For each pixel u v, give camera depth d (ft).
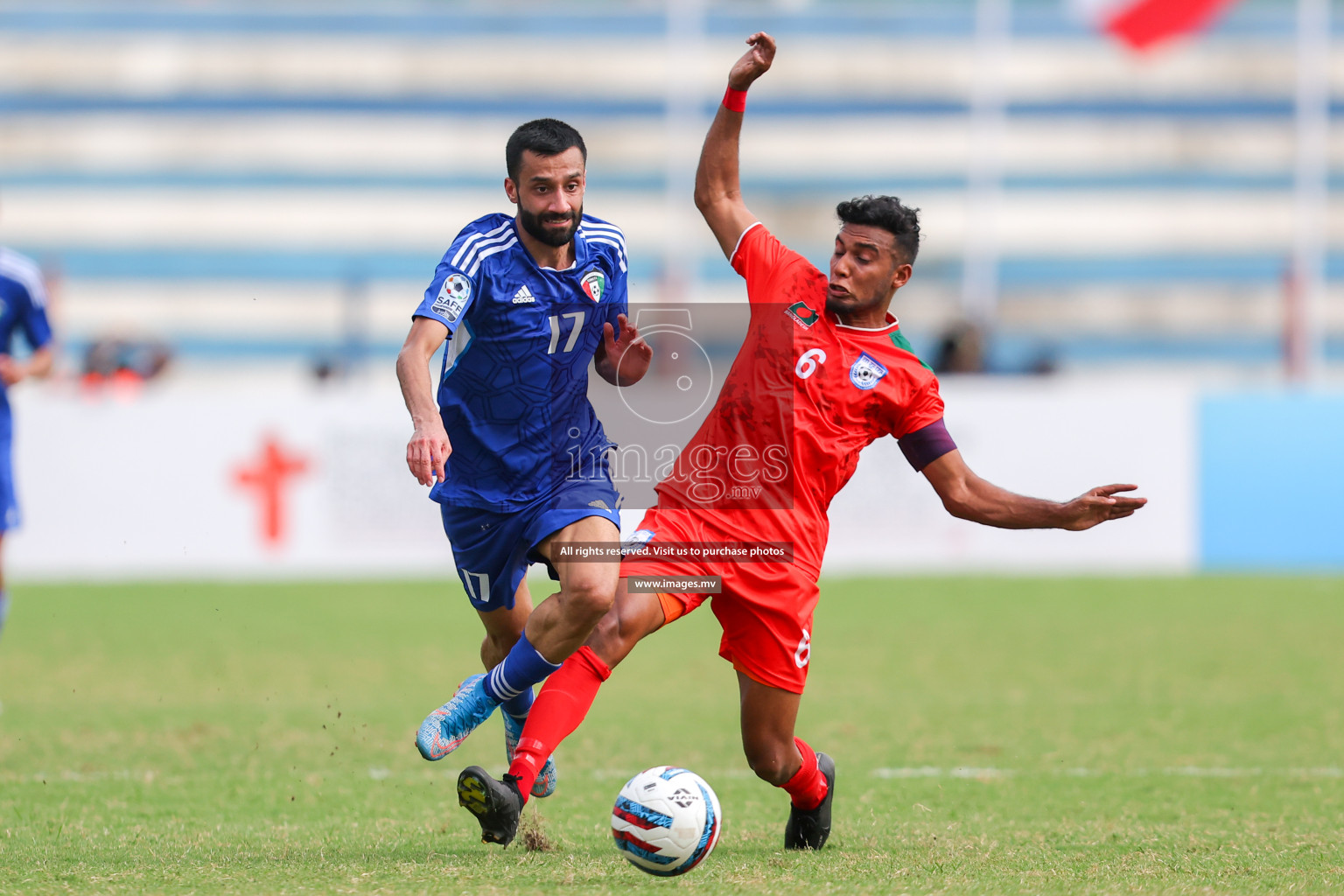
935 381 55.31
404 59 308.40
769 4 308.40
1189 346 301.22
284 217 306.35
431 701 94.38
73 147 307.17
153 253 303.68
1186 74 306.14
